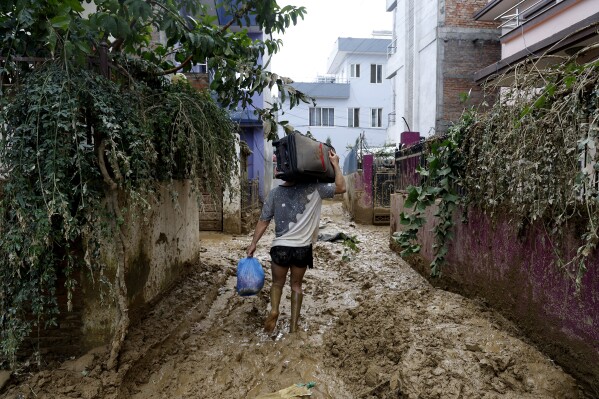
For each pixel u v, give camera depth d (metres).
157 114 3.78
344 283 6.10
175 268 5.13
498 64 8.40
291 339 4.04
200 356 3.72
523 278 3.45
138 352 3.40
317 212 4.38
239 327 4.39
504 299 3.76
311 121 28.77
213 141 4.13
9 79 3.20
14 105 2.92
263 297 5.34
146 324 3.92
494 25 12.85
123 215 3.47
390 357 3.35
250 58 4.79
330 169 4.32
